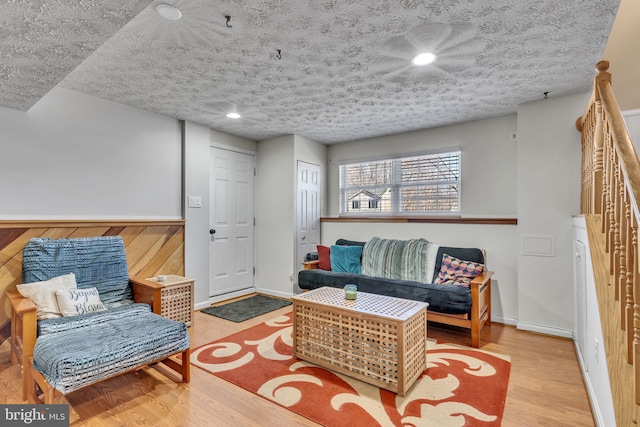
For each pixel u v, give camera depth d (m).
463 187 3.83
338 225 4.70
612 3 1.67
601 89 1.90
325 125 3.95
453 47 2.12
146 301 2.70
